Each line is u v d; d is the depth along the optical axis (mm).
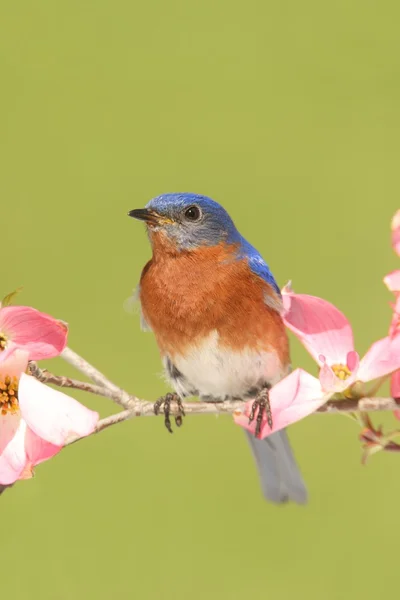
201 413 4090
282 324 4176
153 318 4188
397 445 4043
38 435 4016
